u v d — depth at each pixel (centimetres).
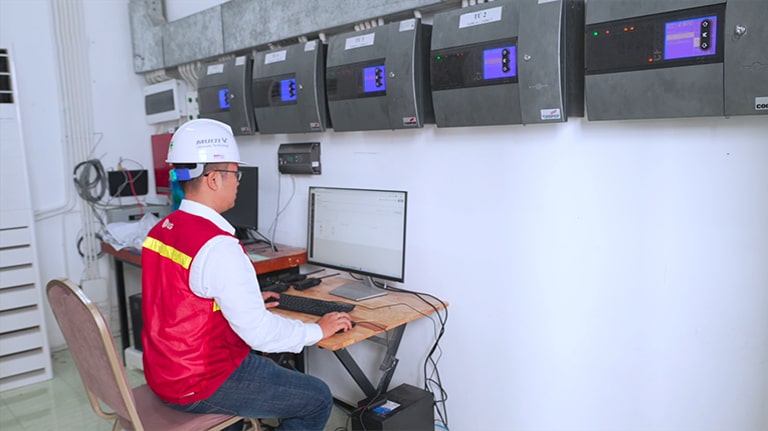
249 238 328
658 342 185
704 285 174
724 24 148
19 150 316
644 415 191
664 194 179
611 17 167
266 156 324
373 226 233
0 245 312
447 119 215
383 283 265
